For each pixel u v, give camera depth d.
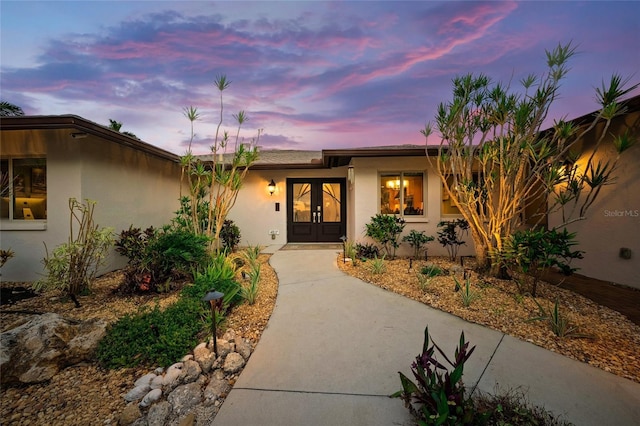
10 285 4.96
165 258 4.38
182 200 6.72
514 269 5.46
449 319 3.29
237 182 6.02
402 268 5.73
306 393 2.04
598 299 3.93
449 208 7.31
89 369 2.36
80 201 5.05
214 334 2.46
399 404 1.92
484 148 4.94
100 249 4.58
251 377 2.24
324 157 7.28
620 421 1.74
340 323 3.23
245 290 3.91
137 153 6.59
